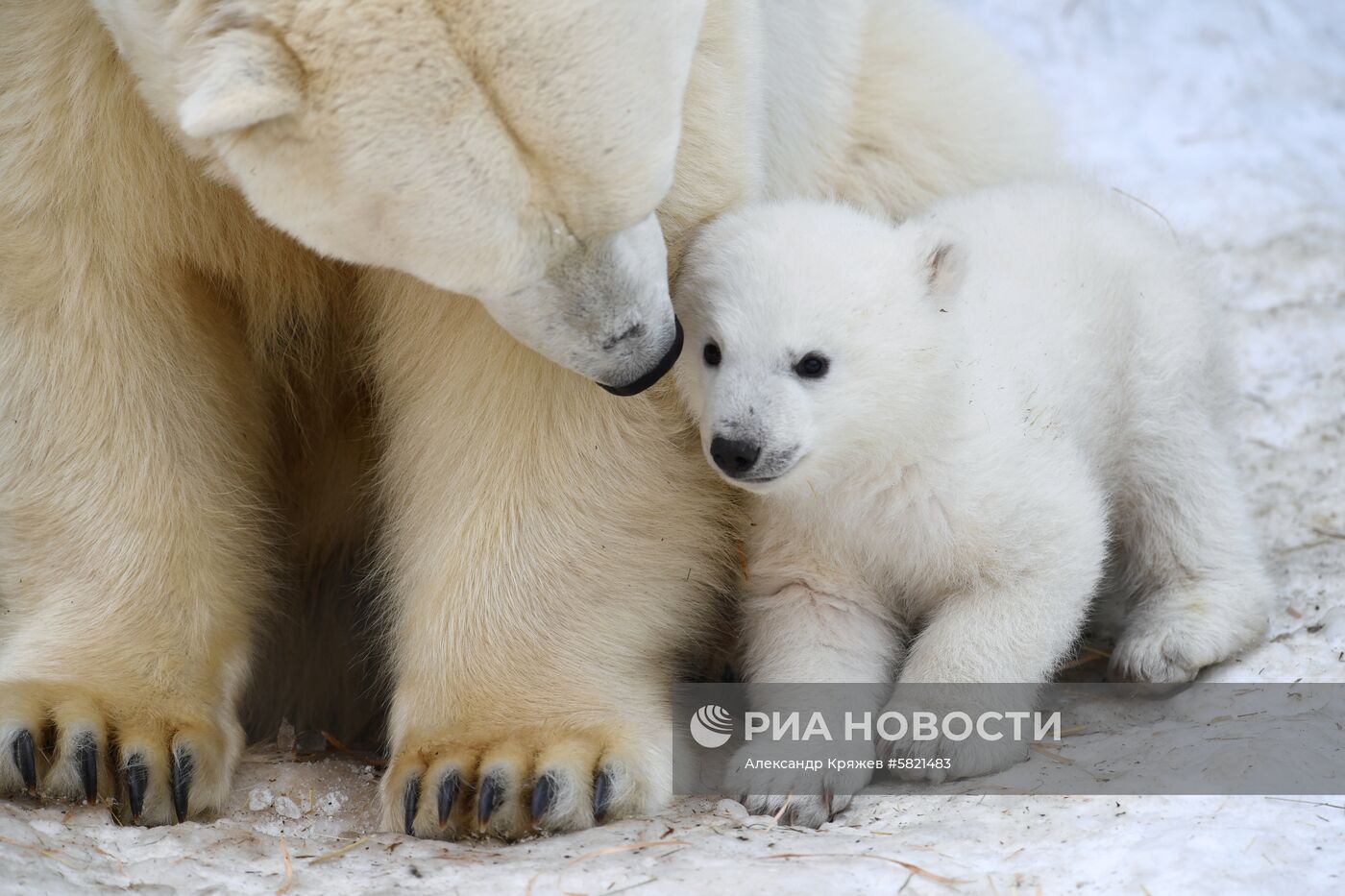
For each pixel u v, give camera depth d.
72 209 7.32
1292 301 13.18
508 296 6.42
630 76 6.04
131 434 7.65
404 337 7.77
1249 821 6.49
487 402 7.61
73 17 7.10
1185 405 8.54
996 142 10.53
